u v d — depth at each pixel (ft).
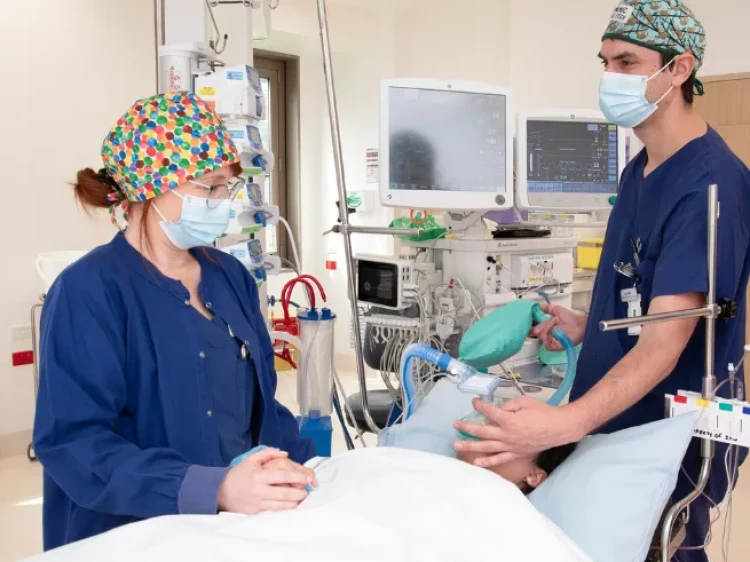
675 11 4.69
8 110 12.55
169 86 6.81
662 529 4.34
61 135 13.24
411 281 7.59
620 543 4.20
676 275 4.47
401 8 17.72
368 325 8.03
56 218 13.29
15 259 12.82
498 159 7.73
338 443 12.79
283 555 3.50
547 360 7.77
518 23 15.88
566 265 8.51
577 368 5.75
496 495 4.13
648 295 5.03
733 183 4.74
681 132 4.99
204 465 4.44
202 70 7.00
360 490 4.16
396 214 16.98
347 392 16.25
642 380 4.28
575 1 14.85
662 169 5.07
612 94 4.93
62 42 13.10
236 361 4.79
